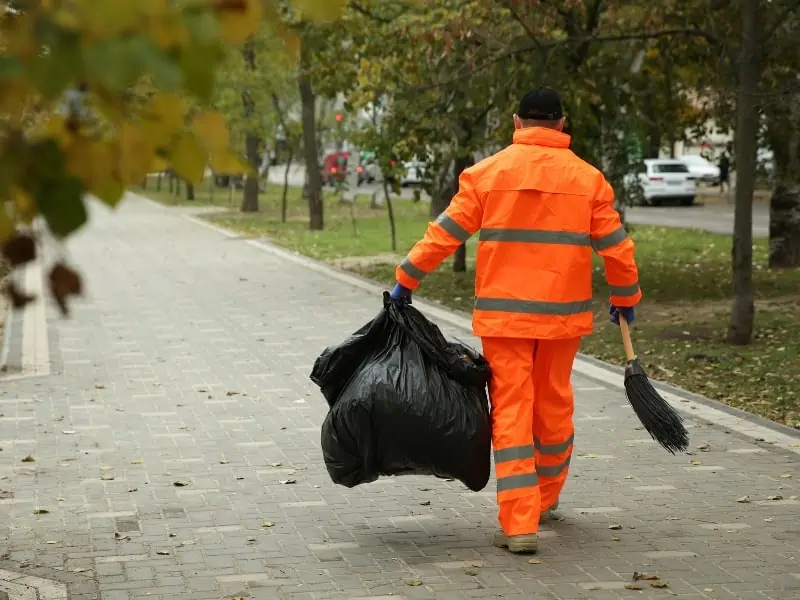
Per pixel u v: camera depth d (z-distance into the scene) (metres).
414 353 8.12
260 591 7.48
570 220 7.99
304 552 8.27
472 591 7.48
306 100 42.81
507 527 8.13
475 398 8.13
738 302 17.50
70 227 2.89
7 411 12.84
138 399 13.50
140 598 7.35
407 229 43.41
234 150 3.20
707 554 8.21
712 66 21.44
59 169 2.90
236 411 12.91
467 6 19.97
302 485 10.02
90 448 11.26
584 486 9.99
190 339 17.84
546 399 8.30
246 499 9.59
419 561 8.06
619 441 11.59
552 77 20.77
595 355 16.86
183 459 10.88
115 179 3.07
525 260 7.96
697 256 31.84
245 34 2.98
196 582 7.64
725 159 25.58
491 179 8.00
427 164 24.06
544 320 7.94
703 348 17.27
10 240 2.92
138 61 2.74
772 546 8.39
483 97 22.11
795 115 21.14
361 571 7.87
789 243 27.98
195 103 3.15
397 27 21.61
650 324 19.80
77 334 18.27
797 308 21.38
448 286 25.83
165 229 44.25
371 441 8.01
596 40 20.84
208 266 29.64
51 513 9.17
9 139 2.90
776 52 19.17
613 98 22.05
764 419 12.45
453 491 9.87
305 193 65.44
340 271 28.22
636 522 8.96
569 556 8.16
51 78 2.74
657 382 14.54
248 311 21.08
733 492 9.80
